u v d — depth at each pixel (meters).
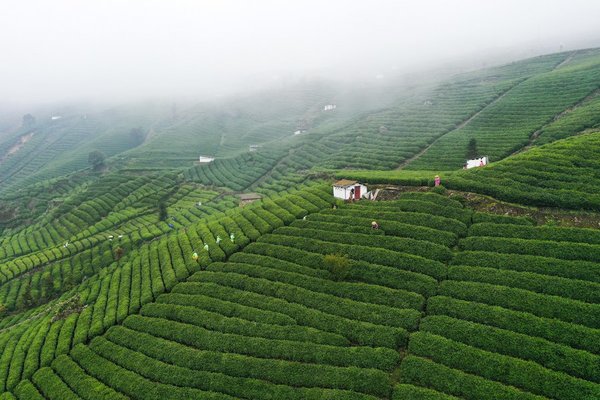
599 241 36.69
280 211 59.19
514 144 73.50
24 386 38.69
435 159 81.62
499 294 33.66
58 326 47.53
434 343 30.75
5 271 72.06
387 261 41.50
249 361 33.22
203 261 51.25
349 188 59.75
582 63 118.56
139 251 68.31
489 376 27.52
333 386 29.59
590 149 50.59
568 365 26.58
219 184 114.81
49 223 96.75
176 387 32.88
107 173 137.00
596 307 29.84
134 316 44.09
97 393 34.88
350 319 35.62
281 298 40.56
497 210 46.78
